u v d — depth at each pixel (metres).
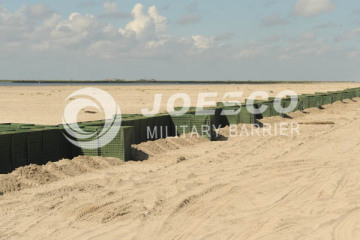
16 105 36.38
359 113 29.66
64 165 11.77
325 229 7.17
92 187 10.05
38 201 8.93
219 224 7.55
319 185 10.20
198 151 15.13
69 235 7.03
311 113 30.33
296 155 14.19
